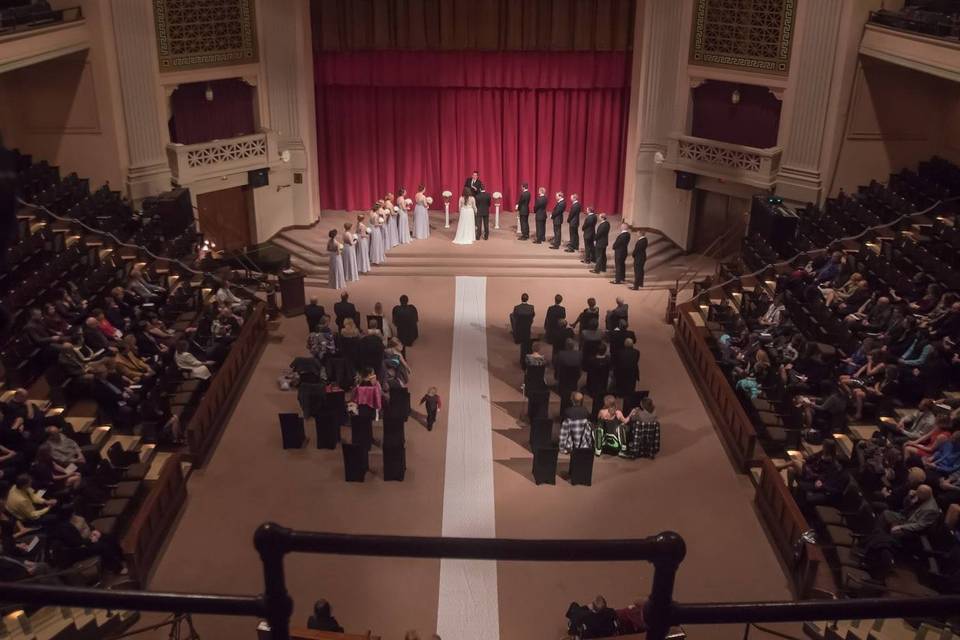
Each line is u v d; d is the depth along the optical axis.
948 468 11.73
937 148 20.66
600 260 22.06
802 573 11.54
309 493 13.73
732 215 22.66
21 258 16.25
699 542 12.80
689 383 17.28
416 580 11.92
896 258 17.12
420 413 15.97
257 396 16.47
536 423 14.25
